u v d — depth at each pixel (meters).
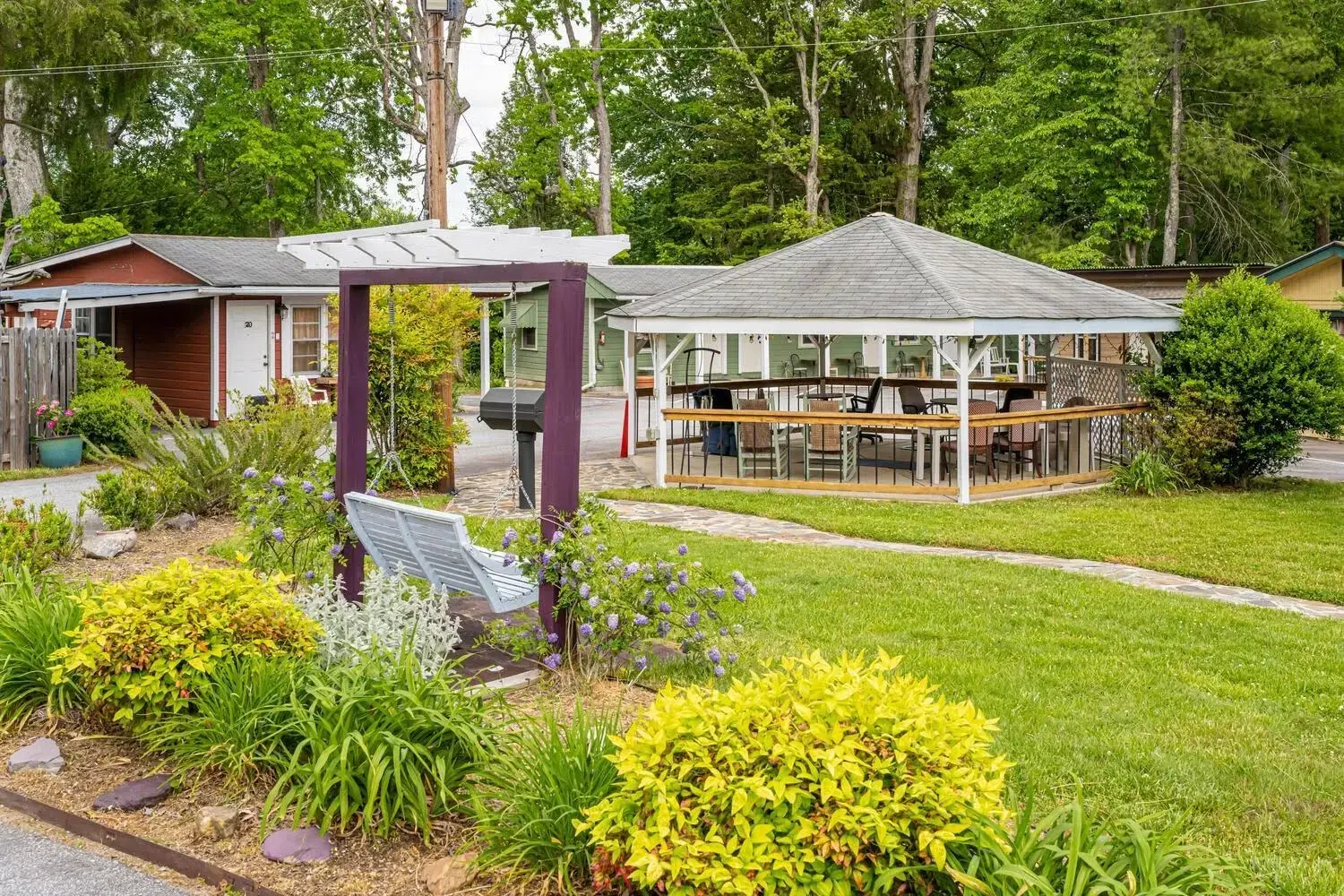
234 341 24.39
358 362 7.57
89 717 5.78
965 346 14.42
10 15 31.50
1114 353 26.98
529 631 6.82
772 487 15.47
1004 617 8.45
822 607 8.66
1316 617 8.91
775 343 32.84
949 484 15.54
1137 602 9.02
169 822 4.80
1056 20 38.03
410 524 6.73
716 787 3.53
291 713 5.10
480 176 49.31
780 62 41.56
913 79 42.81
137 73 34.03
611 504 14.35
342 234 6.98
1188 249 40.69
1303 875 4.39
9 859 4.61
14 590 6.90
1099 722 6.20
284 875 4.32
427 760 4.73
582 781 4.29
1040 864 3.61
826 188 42.84
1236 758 5.68
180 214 42.38
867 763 3.60
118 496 11.38
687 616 6.66
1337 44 37.81
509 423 12.99
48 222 31.31
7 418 17.47
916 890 3.57
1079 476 16.31
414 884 4.25
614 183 49.28
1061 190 38.28
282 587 8.22
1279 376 15.33
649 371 31.66
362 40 42.50
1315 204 37.56
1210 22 34.72
